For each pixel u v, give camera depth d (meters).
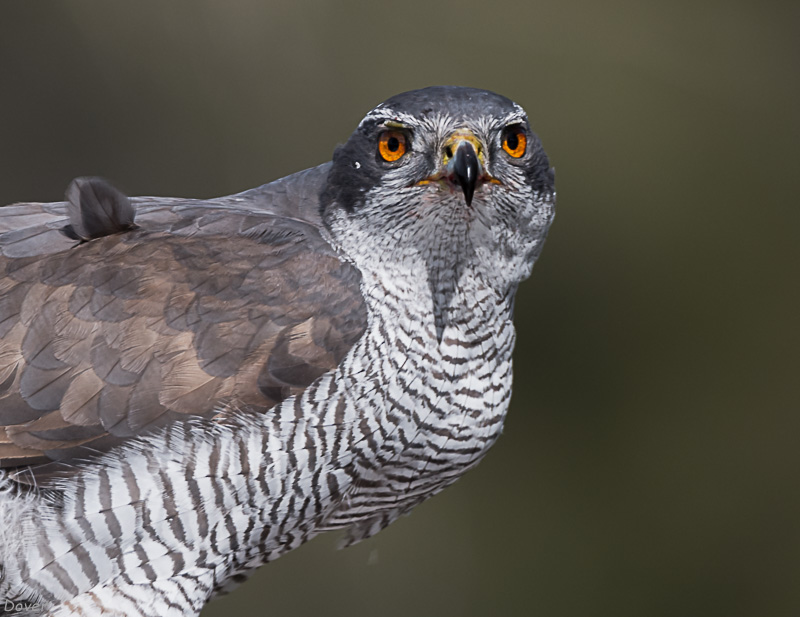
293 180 8.97
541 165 8.24
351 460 7.95
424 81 16.61
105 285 7.94
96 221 8.10
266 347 7.83
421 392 8.04
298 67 16.23
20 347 7.79
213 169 15.98
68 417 7.68
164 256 8.09
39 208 8.59
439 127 7.85
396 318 8.01
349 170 8.20
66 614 7.58
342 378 7.85
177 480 7.56
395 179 7.98
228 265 8.09
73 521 7.52
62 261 8.04
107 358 7.77
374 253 8.09
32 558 7.51
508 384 8.51
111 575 7.55
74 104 15.51
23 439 7.67
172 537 7.58
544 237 8.48
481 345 8.22
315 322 7.92
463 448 8.33
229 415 7.66
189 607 7.68
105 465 7.56
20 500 7.55
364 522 8.84
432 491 8.67
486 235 8.04
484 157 7.86
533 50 16.92
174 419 7.66
